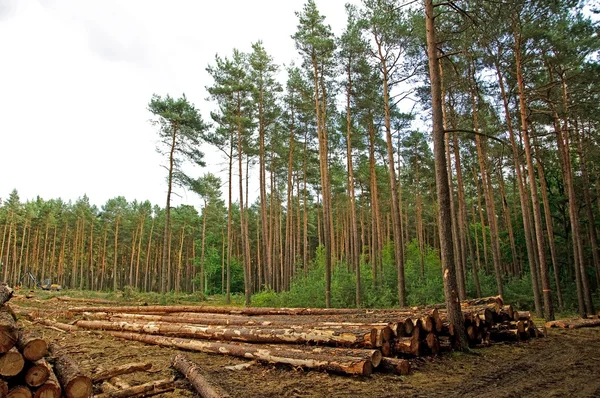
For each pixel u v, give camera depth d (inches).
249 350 318.3
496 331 419.2
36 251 2536.9
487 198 847.7
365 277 917.8
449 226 370.6
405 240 1795.0
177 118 1098.1
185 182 1163.9
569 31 713.6
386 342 297.6
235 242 2416.3
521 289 910.4
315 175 1400.1
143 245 2645.2
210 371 282.8
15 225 2332.7
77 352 370.0
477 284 847.1
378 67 740.0
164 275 1138.0
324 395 224.4
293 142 1240.8
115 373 245.6
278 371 281.9
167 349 390.0
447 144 789.9
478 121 829.8
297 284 919.0
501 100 780.6
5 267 2172.7
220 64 1063.6
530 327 441.4
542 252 624.1
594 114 751.1
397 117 981.2
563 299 885.8
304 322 377.1
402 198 1681.8
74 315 660.1
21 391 162.2
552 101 685.3
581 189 1018.1
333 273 931.3
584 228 1091.9
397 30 672.4
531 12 626.5
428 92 746.2
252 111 1119.6
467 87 692.1
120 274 2859.3
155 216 2805.1
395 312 419.5
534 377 262.4
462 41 498.0
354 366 261.4
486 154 969.5
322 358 276.1
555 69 738.8
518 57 666.2
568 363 306.0
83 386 176.7
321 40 795.4
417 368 285.9
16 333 168.1
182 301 1124.5
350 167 884.6
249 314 526.0
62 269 2484.0
